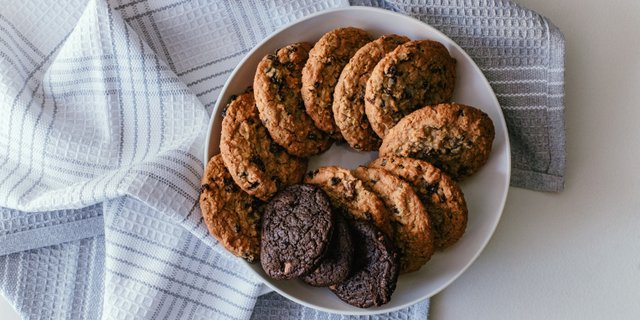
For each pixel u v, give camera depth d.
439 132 0.73
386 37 0.75
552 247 0.81
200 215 0.78
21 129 0.82
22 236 0.82
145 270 0.80
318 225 0.72
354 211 0.74
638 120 0.81
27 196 0.81
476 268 0.82
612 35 0.81
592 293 0.81
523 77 0.78
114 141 0.82
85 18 0.79
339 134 0.77
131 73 0.80
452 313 0.82
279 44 0.77
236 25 0.81
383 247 0.72
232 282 0.81
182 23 0.81
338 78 0.75
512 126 0.81
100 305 0.83
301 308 0.83
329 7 0.80
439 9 0.78
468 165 0.76
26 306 0.83
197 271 0.81
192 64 0.82
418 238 0.73
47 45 0.84
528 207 0.81
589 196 0.81
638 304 0.80
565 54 0.81
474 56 0.79
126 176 0.78
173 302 0.81
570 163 0.81
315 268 0.72
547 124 0.79
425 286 0.77
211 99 0.83
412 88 0.74
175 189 0.78
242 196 0.77
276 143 0.76
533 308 0.81
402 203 0.73
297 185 0.74
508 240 0.82
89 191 0.78
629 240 0.81
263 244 0.74
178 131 0.81
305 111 0.76
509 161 0.76
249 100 0.77
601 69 0.81
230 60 0.82
